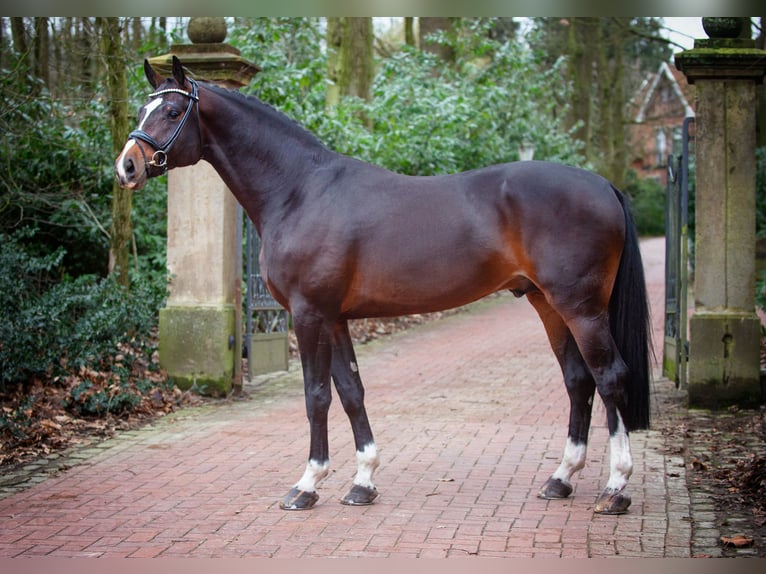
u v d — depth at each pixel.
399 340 13.32
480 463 6.08
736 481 5.43
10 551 4.36
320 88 13.38
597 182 4.82
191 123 5.04
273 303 9.83
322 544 4.42
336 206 4.95
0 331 7.40
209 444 6.75
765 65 7.71
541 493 5.21
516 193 4.77
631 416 4.88
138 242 11.90
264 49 12.23
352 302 5.00
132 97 11.70
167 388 8.52
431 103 14.81
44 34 10.96
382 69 17.34
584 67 26.80
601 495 4.95
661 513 4.86
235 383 8.89
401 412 7.98
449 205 4.87
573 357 5.19
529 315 16.73
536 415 7.77
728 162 7.83
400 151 14.33
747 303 7.84
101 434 7.05
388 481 5.64
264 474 5.84
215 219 8.73
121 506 5.12
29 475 5.84
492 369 10.52
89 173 11.09
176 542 4.48
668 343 9.47
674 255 9.08
